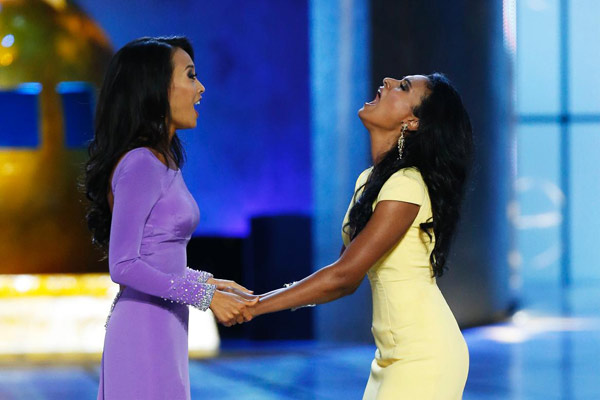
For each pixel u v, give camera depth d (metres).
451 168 11.71
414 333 11.35
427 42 30.09
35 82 42.66
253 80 41.91
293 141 41.91
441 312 11.54
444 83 11.95
